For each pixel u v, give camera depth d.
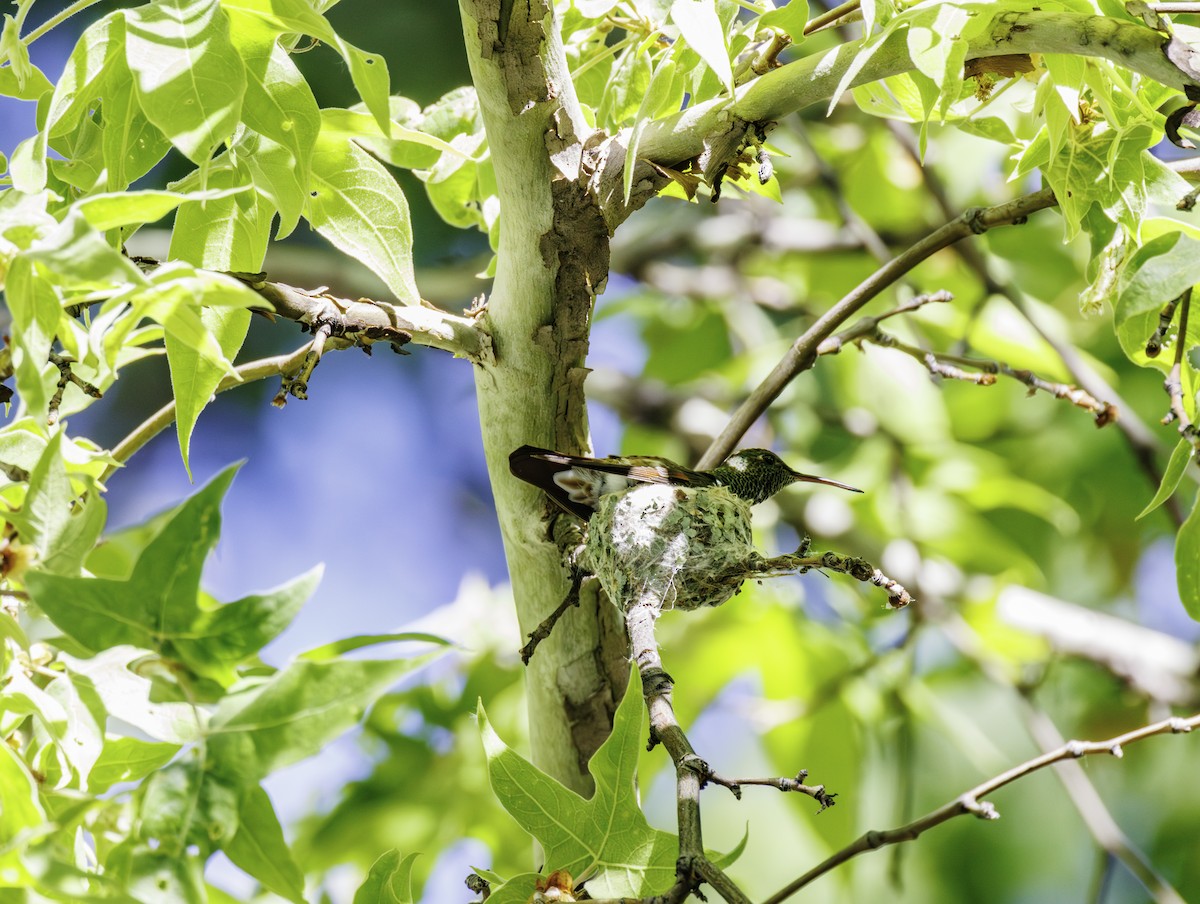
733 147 4.12
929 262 9.02
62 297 3.10
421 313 4.05
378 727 8.10
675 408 9.44
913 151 7.68
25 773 2.86
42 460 3.02
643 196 4.13
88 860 3.28
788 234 9.45
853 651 8.38
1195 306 4.05
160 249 8.60
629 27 4.65
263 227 4.02
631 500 4.31
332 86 8.19
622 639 4.55
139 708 3.25
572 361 4.28
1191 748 9.76
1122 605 10.05
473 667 8.05
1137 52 3.59
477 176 5.39
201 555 2.80
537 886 3.32
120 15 3.82
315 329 3.82
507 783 3.37
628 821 3.38
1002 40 3.73
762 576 4.16
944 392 9.63
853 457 8.99
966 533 8.67
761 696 8.38
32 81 4.28
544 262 4.11
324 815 7.92
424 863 7.60
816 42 8.76
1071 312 9.30
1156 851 9.80
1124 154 4.28
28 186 3.57
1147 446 6.56
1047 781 9.93
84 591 2.75
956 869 9.77
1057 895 9.75
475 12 3.77
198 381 3.69
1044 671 7.91
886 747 8.24
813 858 9.59
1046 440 9.84
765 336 9.94
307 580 2.86
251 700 2.78
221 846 2.70
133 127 4.04
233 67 3.37
